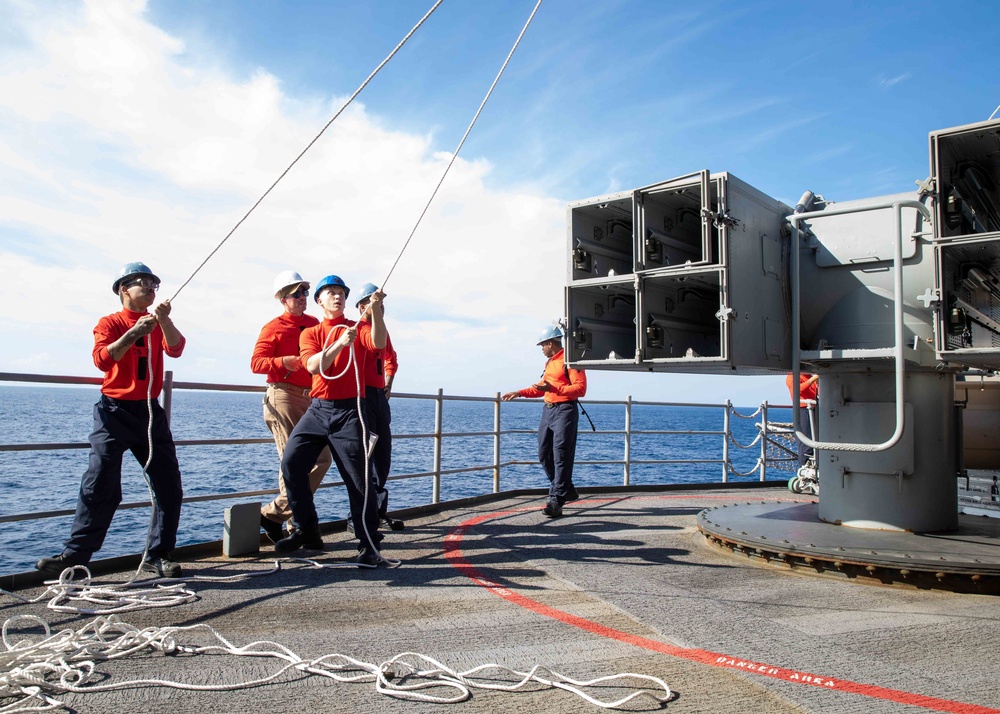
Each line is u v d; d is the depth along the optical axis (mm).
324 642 3092
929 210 4285
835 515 5211
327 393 4895
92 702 2391
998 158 4363
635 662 2881
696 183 4625
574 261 5262
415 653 2734
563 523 6734
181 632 3258
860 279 4977
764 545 4707
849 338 4992
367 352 5035
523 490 9180
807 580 4387
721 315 4492
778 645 3113
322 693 2502
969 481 7035
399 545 5598
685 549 5402
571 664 2850
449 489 20406
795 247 4949
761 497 8930
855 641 3178
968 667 2844
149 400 4316
